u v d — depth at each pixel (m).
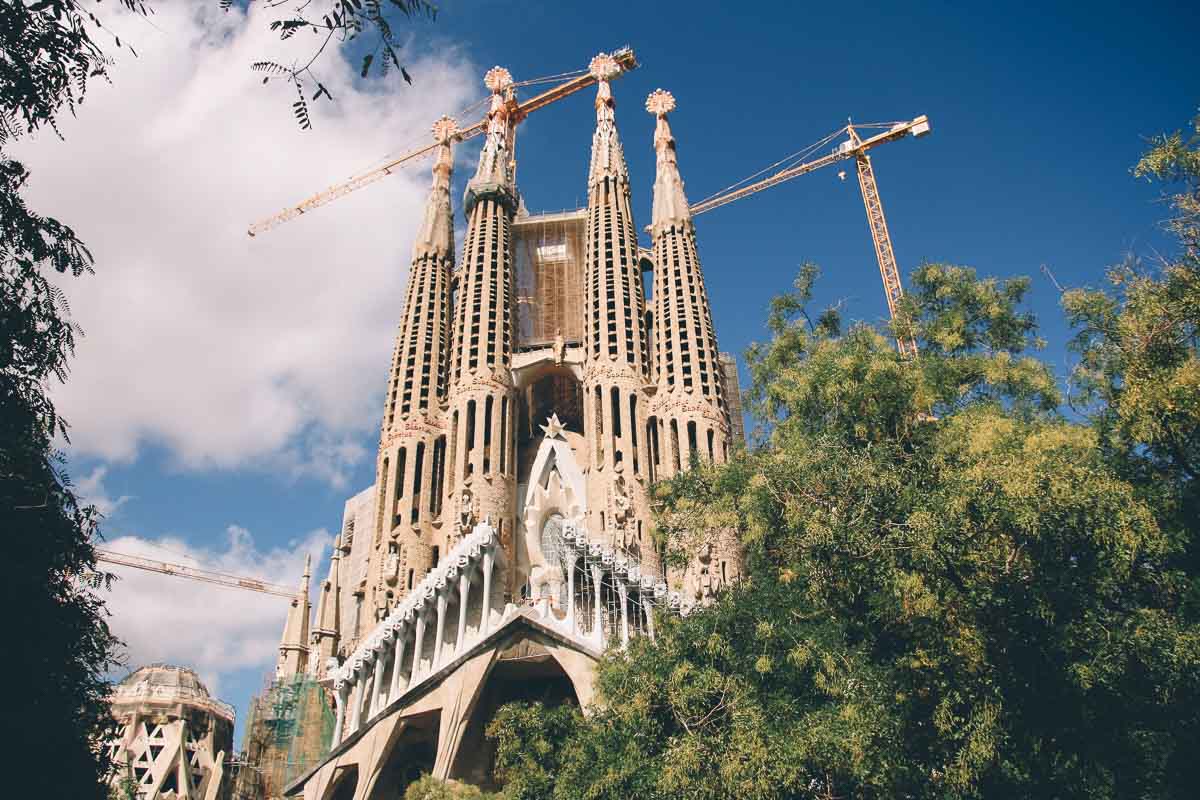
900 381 29.36
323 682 72.94
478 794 45.22
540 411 92.88
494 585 68.75
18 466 18.84
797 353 35.19
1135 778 22.38
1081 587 23.28
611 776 30.53
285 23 11.70
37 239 17.72
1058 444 24.00
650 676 31.03
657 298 88.56
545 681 61.12
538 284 96.75
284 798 65.06
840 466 27.00
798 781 25.83
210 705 85.69
